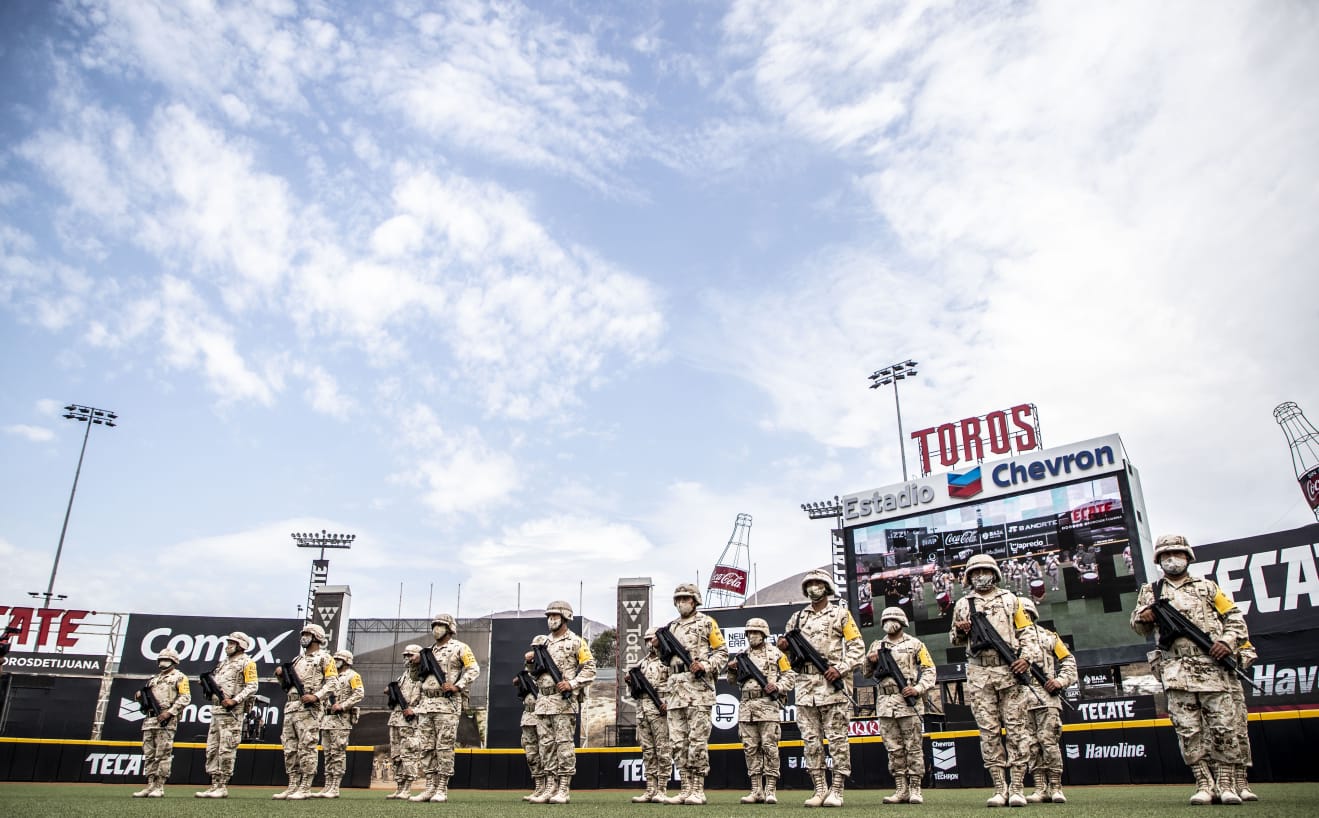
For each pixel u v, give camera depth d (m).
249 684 16.86
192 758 25.52
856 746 22.47
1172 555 10.99
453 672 15.66
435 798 14.91
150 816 9.35
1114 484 30.39
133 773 25.36
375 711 41.16
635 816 10.52
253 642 39.06
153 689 17.38
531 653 15.00
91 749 25.19
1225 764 10.29
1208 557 27.53
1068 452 31.75
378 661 42.44
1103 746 20.03
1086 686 29.12
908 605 33.97
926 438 40.03
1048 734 11.28
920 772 15.01
